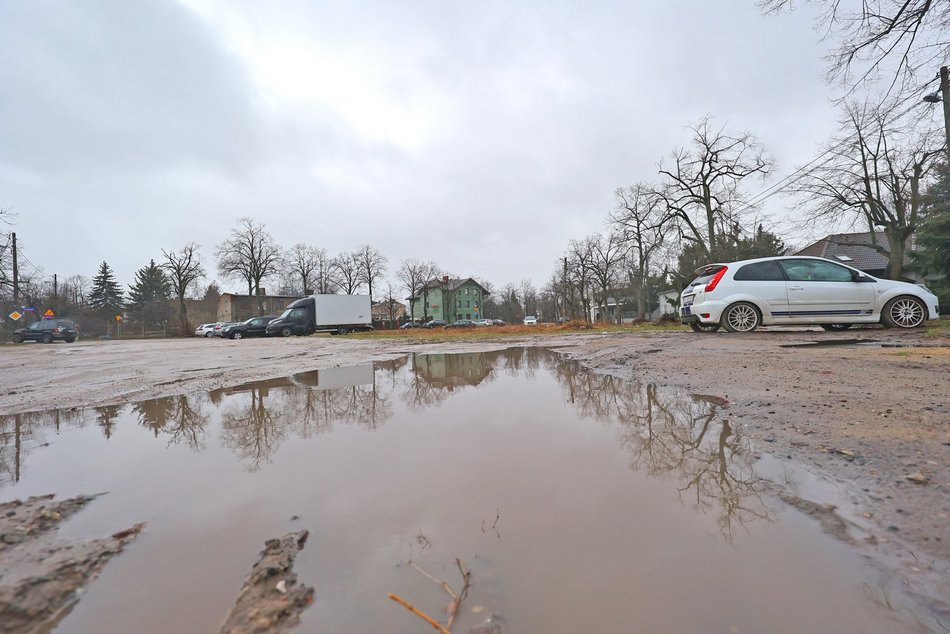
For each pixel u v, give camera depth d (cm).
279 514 174
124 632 110
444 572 132
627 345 807
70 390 493
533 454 240
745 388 358
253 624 112
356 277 6462
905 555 129
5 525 167
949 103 862
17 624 113
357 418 342
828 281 795
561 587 123
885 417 252
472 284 8275
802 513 159
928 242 1797
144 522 170
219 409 385
